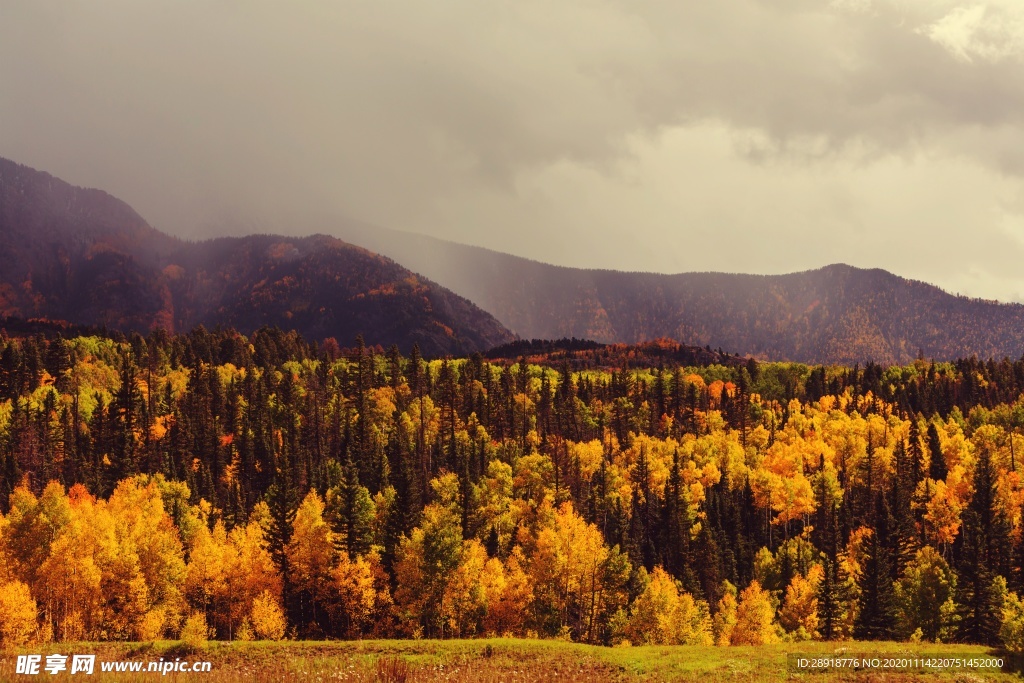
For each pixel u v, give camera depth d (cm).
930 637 8400
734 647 6031
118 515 8919
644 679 5172
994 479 13762
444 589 7656
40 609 7188
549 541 8206
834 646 5966
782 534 15000
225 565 8306
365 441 16025
